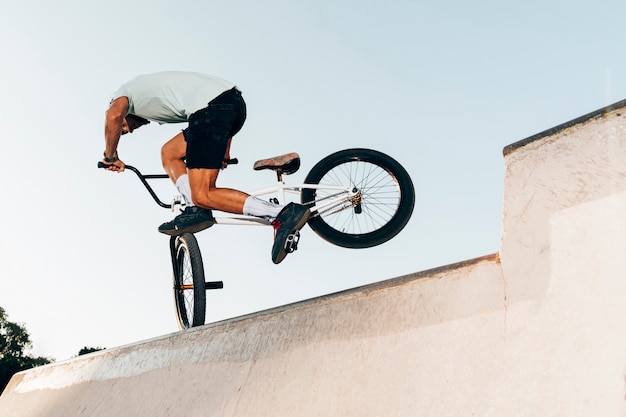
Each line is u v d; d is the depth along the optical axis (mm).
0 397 4285
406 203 3701
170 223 3443
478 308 1897
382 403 1928
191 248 3445
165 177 3648
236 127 3451
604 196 1773
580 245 1757
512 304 1817
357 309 2301
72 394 3520
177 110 3291
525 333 1728
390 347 2059
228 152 3652
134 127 3582
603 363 1531
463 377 1778
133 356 3314
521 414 1587
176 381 2859
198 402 2625
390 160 3783
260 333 2646
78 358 3816
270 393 2334
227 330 2846
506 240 1944
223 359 2711
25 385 4105
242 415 2359
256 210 3268
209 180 3277
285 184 3648
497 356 1744
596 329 1593
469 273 2014
